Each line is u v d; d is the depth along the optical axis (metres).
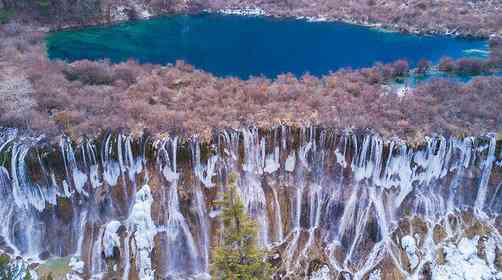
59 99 38.44
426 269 32.94
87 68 46.19
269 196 35.12
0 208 32.72
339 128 36.44
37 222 32.78
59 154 33.31
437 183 36.72
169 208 33.53
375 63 59.03
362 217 34.53
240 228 24.03
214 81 46.44
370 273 32.66
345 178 35.97
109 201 33.72
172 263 32.50
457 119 38.78
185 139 34.62
